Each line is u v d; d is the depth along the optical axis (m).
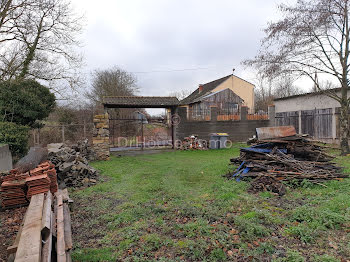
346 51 10.43
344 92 10.71
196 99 29.23
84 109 24.25
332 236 3.44
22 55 11.91
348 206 4.33
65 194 5.08
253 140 8.33
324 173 6.21
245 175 6.49
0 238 3.63
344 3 9.73
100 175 8.17
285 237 3.48
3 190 4.74
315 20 10.20
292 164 6.38
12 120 10.26
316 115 14.92
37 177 4.88
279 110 18.59
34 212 3.32
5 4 10.68
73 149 10.09
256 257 2.98
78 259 3.04
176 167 9.26
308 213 4.04
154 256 3.12
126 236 3.64
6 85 10.36
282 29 10.74
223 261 2.94
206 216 4.30
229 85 32.19
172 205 4.95
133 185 6.70
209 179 7.04
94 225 4.16
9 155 7.85
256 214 4.18
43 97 12.05
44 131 17.31
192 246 3.24
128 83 31.39
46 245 2.54
